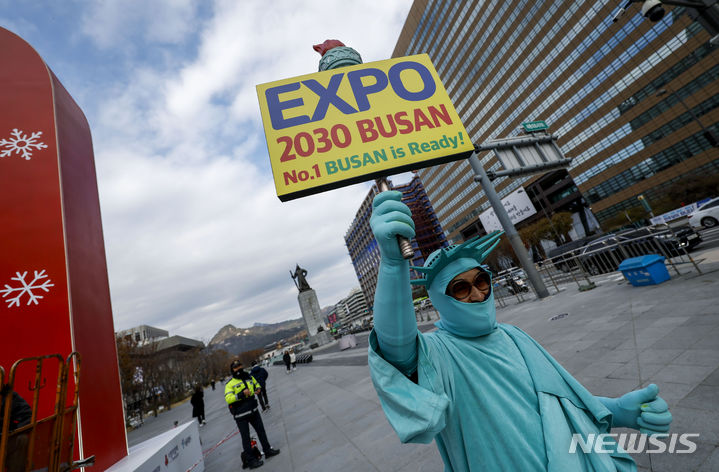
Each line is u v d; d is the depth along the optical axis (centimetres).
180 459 413
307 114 181
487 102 5428
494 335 125
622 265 738
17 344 337
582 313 663
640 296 633
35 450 138
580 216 5184
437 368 107
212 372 6116
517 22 4669
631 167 3978
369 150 176
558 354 464
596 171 4338
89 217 446
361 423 475
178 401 3572
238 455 528
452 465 121
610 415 112
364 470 321
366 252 10944
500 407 106
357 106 187
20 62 439
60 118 442
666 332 402
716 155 3294
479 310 118
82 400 340
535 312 879
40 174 399
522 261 1115
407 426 93
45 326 349
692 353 322
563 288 1180
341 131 179
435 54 6209
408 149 180
